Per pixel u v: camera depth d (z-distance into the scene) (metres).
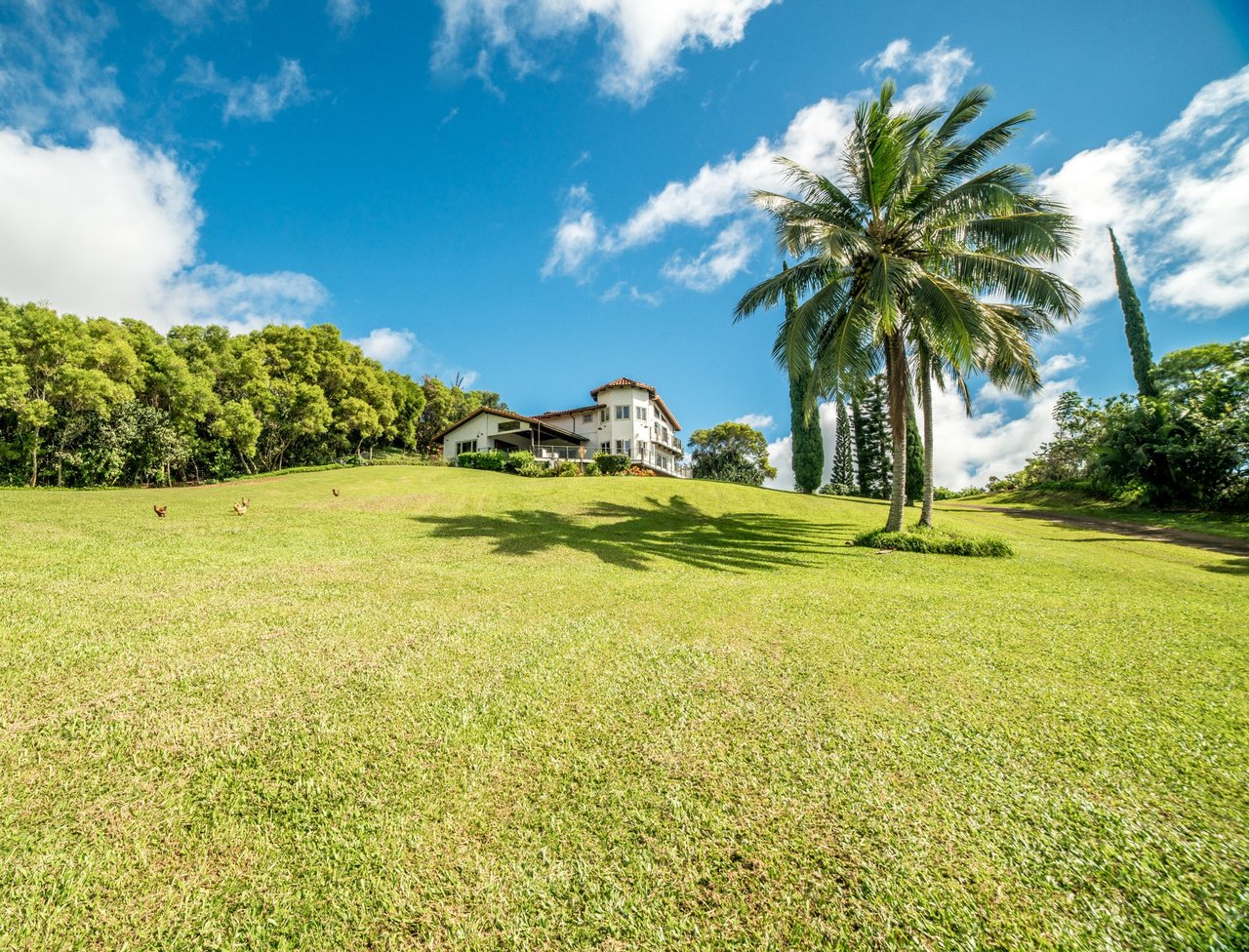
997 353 14.14
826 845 2.78
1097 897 2.43
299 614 6.48
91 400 22.66
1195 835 2.84
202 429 32.31
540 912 2.38
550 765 3.47
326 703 4.25
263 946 2.19
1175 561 13.84
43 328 21.23
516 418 41.56
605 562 10.94
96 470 25.14
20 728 3.67
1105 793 3.22
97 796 3.04
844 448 42.84
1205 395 26.08
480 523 15.68
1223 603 8.62
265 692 4.40
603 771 3.42
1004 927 2.29
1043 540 16.94
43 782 3.13
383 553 10.90
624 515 18.14
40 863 2.54
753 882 2.54
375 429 41.34
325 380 38.94
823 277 14.49
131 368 25.25
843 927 2.30
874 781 3.32
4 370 19.89
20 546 9.02
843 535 16.12
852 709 4.32
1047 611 7.50
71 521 11.91
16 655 4.74
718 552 12.61
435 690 4.56
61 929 2.24
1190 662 5.43
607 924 2.32
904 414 14.28
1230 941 2.19
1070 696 4.57
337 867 2.60
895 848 2.76
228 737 3.70
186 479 33.56
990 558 12.63
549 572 9.69
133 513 13.79
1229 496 24.08
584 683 4.77
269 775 3.29
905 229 13.94
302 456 40.06
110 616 5.95
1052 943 2.20
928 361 14.52
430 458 43.91
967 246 13.68
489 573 9.40
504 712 4.19
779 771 3.44
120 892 2.42
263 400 32.72
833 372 13.06
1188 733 3.94
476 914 2.37
